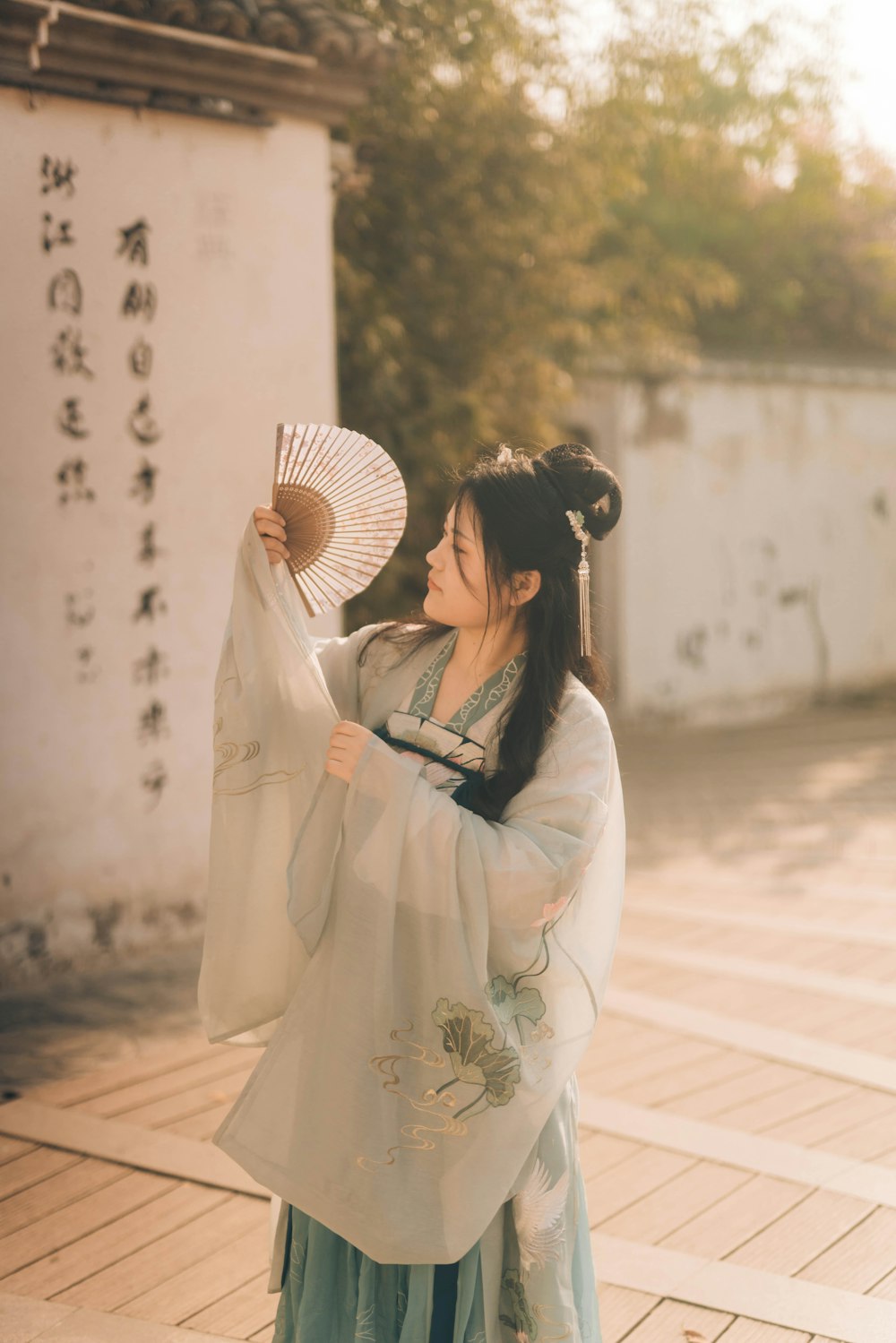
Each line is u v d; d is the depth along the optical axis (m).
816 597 10.85
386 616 7.28
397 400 6.58
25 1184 2.85
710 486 9.99
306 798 1.79
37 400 4.05
